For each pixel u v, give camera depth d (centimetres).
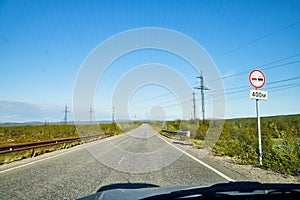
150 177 779
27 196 579
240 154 1141
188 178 748
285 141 929
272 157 956
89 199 296
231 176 768
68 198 560
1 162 1150
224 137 1694
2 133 3119
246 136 1253
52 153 1542
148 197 300
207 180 715
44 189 642
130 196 304
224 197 312
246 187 338
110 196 303
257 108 977
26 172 891
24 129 3762
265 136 1145
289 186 336
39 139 2416
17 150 1249
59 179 762
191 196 313
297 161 818
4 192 615
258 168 906
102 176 805
